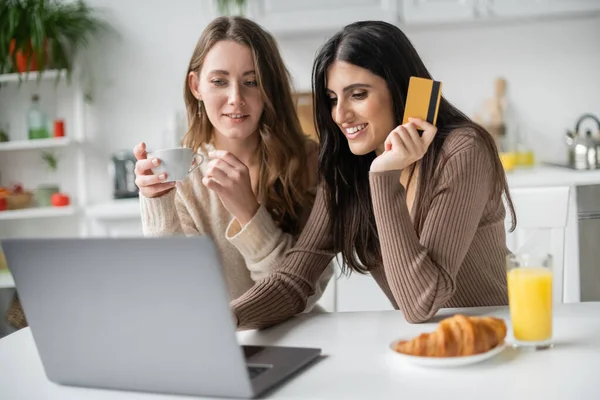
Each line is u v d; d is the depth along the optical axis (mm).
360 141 1566
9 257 1082
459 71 3666
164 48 3820
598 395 946
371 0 3344
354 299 2445
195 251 959
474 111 3668
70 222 3889
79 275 1049
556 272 1884
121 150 3867
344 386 1044
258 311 1436
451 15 3340
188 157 1671
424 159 1541
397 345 1144
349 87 1538
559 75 3615
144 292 1016
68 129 3865
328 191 1655
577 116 3627
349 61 1526
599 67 3590
